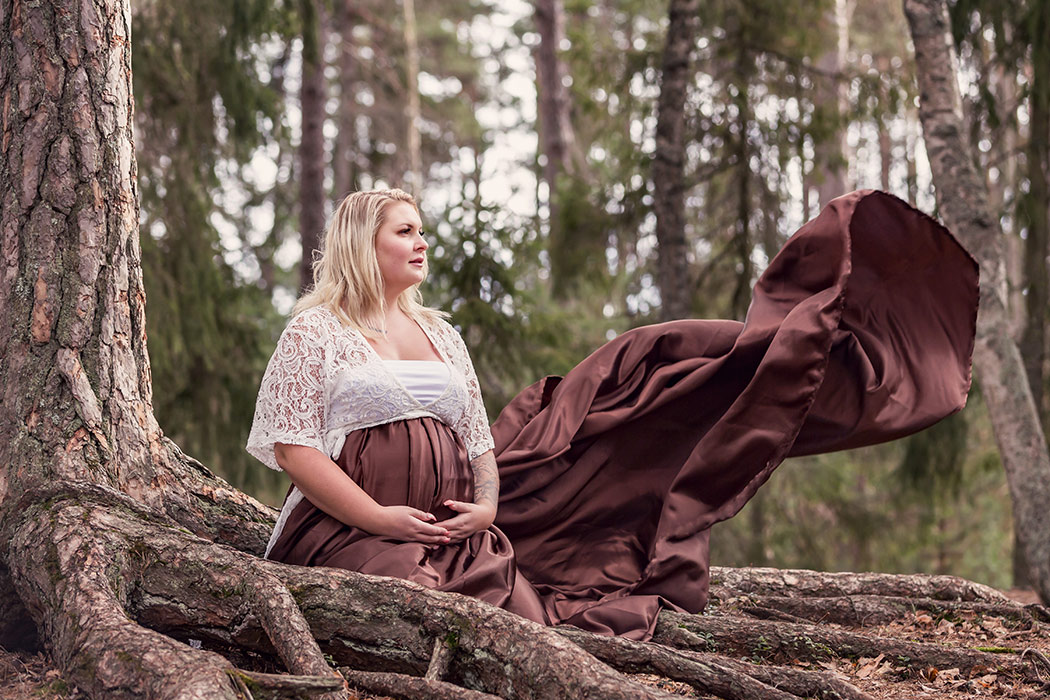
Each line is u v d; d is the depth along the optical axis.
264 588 2.78
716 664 2.84
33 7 3.51
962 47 8.16
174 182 8.88
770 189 10.49
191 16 8.83
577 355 10.45
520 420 4.08
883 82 9.89
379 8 20.56
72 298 3.45
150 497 3.48
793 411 3.56
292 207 15.93
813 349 3.52
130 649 2.49
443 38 23.20
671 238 9.49
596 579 3.78
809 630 3.40
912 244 3.84
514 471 3.82
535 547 3.86
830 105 10.18
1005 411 6.27
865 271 3.88
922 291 3.93
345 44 17.28
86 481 3.24
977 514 15.45
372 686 2.66
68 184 3.49
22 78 3.52
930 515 12.25
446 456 3.26
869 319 3.90
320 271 3.40
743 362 3.79
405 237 3.34
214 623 2.85
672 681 3.02
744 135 10.27
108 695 2.43
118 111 3.62
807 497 12.24
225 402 9.58
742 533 11.95
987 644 3.69
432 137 24.14
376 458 3.14
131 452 3.48
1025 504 6.15
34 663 3.09
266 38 9.46
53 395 3.37
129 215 3.63
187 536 3.08
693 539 3.66
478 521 3.26
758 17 10.12
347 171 17.50
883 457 12.67
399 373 3.24
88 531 3.01
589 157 15.64
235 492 3.77
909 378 3.85
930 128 6.53
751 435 3.60
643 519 3.89
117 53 3.64
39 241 3.46
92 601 2.74
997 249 6.39
